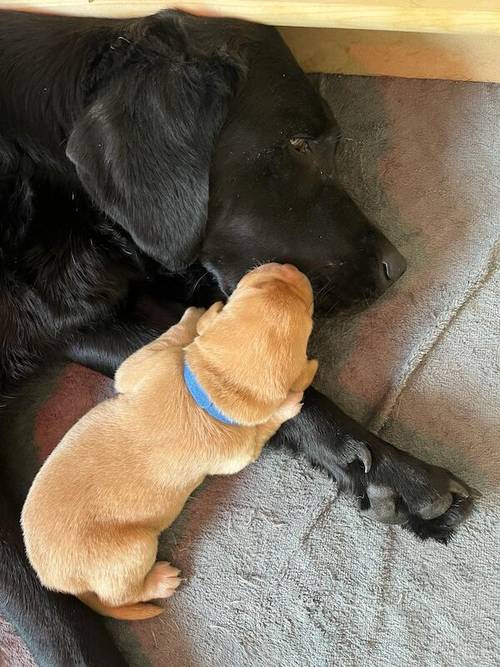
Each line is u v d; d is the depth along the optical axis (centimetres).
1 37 43
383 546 47
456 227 51
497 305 49
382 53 52
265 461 49
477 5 41
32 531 42
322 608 46
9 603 44
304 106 42
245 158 41
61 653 43
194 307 47
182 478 42
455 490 45
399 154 53
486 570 46
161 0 42
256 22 42
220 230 43
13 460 51
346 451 45
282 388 39
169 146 40
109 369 48
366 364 50
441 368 49
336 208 44
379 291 46
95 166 40
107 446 41
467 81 53
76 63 42
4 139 43
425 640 45
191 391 40
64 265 45
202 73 39
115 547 42
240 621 47
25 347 47
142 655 47
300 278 40
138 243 42
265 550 48
